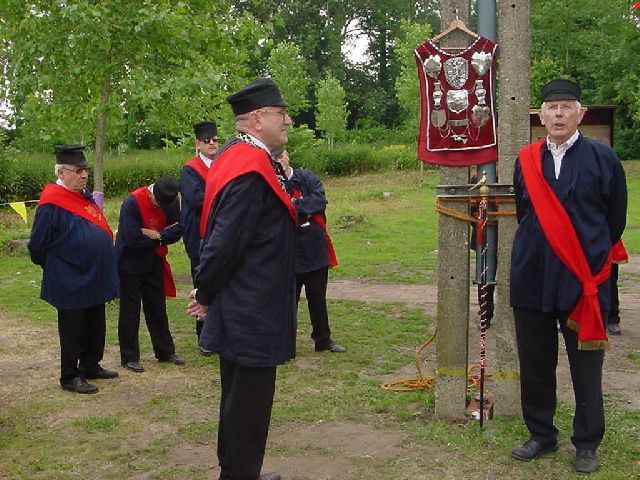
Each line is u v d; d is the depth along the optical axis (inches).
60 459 180.4
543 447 173.5
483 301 190.7
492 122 191.0
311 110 1854.1
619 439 182.4
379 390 227.0
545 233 163.0
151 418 208.4
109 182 989.2
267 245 144.3
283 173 154.0
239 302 143.1
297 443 186.5
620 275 456.8
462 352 194.1
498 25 190.9
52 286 230.2
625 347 281.1
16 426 203.3
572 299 160.6
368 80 2060.8
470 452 176.2
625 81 1188.5
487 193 186.1
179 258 537.3
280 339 146.6
